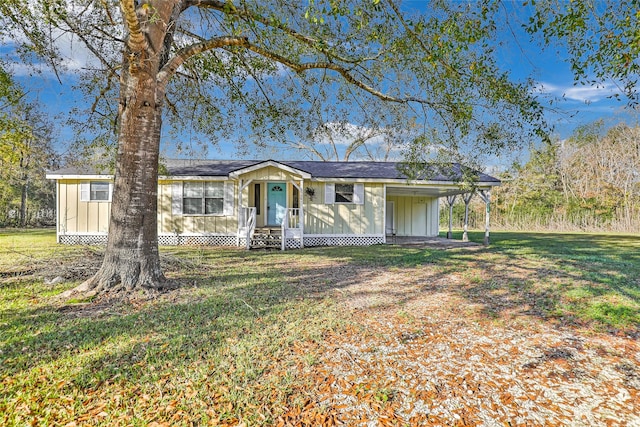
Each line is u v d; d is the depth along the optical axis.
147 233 5.49
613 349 3.45
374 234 13.95
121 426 2.16
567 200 25.33
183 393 2.53
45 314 4.22
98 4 5.60
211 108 9.08
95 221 13.21
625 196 23.38
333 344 3.46
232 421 2.23
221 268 7.83
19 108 9.16
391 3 5.28
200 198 13.54
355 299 5.15
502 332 3.88
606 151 24.70
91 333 3.62
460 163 8.77
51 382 2.63
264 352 3.22
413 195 17.91
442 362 3.13
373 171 14.60
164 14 5.21
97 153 10.27
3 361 2.94
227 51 7.36
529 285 5.97
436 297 5.31
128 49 5.10
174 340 3.44
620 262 8.38
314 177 13.41
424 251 11.12
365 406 2.43
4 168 19.02
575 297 5.19
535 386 2.74
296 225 13.67
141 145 5.38
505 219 26.30
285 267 8.02
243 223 12.95
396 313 4.50
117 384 2.63
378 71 7.07
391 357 3.20
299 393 2.56
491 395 2.61
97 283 5.29
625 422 2.29
